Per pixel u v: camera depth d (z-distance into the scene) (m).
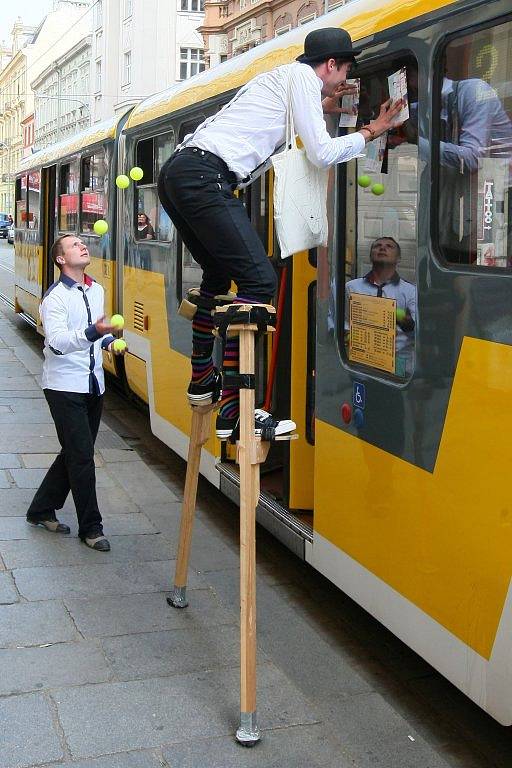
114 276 8.95
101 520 5.45
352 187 3.97
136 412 9.91
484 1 3.08
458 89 3.22
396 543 3.61
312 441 4.83
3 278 27.33
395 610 3.62
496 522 2.99
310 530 4.52
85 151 10.30
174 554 5.35
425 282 3.39
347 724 3.62
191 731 3.49
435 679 4.06
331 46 3.28
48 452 7.41
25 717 3.54
